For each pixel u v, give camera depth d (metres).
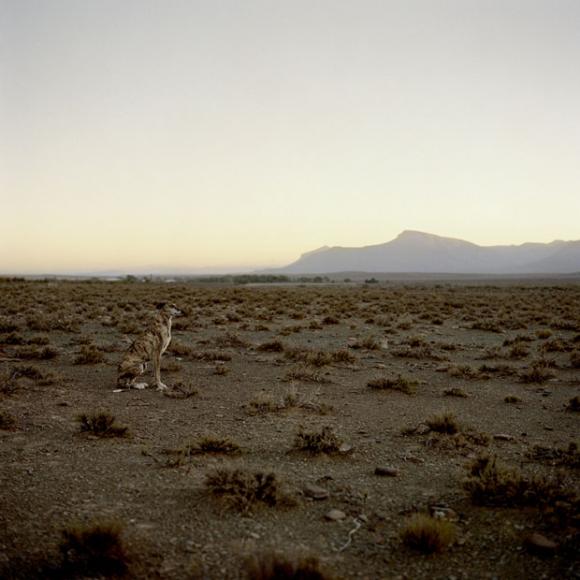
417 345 19.69
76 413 9.89
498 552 5.12
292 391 11.17
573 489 6.57
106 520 5.28
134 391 11.91
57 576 4.52
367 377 14.20
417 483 6.91
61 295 40.16
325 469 7.38
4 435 8.40
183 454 7.64
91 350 15.56
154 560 4.84
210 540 5.25
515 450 8.37
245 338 21.05
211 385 12.83
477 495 6.32
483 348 19.91
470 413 10.74
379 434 9.13
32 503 5.92
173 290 50.62
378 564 4.91
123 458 7.57
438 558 5.03
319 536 5.43
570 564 4.88
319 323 26.41
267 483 6.28
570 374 15.17
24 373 12.90
